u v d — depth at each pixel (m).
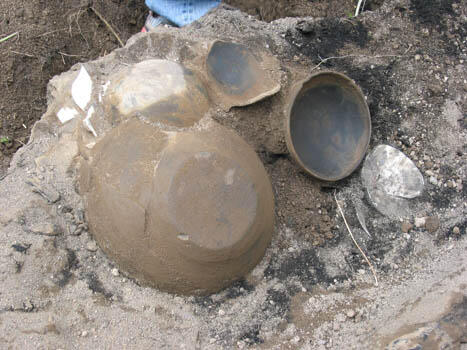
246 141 1.11
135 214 0.95
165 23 1.36
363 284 1.08
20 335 0.95
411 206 1.16
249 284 1.06
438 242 1.13
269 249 1.10
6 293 0.98
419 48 1.27
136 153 0.97
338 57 1.25
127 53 1.17
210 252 0.95
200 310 1.03
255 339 1.01
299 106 1.12
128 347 0.97
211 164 0.96
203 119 1.03
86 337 0.97
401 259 1.11
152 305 1.01
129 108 1.01
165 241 0.95
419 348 0.92
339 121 1.15
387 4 1.32
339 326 1.02
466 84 1.24
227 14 1.27
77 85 1.13
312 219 1.14
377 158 1.17
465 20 1.30
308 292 1.07
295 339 1.01
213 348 1.00
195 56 1.15
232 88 1.10
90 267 1.03
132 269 1.01
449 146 1.20
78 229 1.04
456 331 0.93
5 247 1.01
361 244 1.13
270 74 1.14
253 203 0.97
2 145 1.34
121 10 1.47
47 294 0.99
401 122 1.21
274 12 1.50
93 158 1.02
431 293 1.01
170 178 0.94
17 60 1.37
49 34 1.40
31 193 1.06
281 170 1.15
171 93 1.02
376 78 1.24
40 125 1.13
